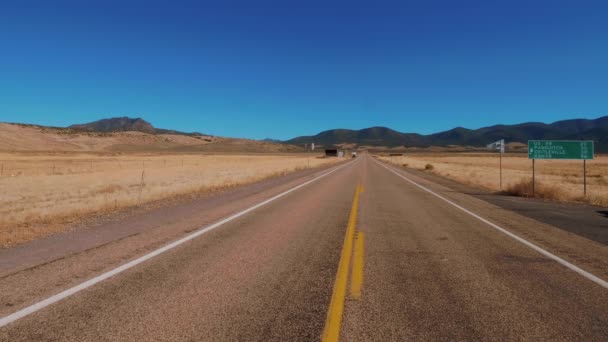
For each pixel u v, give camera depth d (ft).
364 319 14.62
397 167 191.72
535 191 64.95
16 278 18.71
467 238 29.78
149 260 22.26
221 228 32.30
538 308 15.90
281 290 17.62
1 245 25.59
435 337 13.24
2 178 103.09
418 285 18.62
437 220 38.27
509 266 22.09
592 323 14.53
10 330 13.37
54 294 16.69
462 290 17.98
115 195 55.83
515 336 13.42
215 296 16.74
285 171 134.21
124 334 13.19
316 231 31.78
